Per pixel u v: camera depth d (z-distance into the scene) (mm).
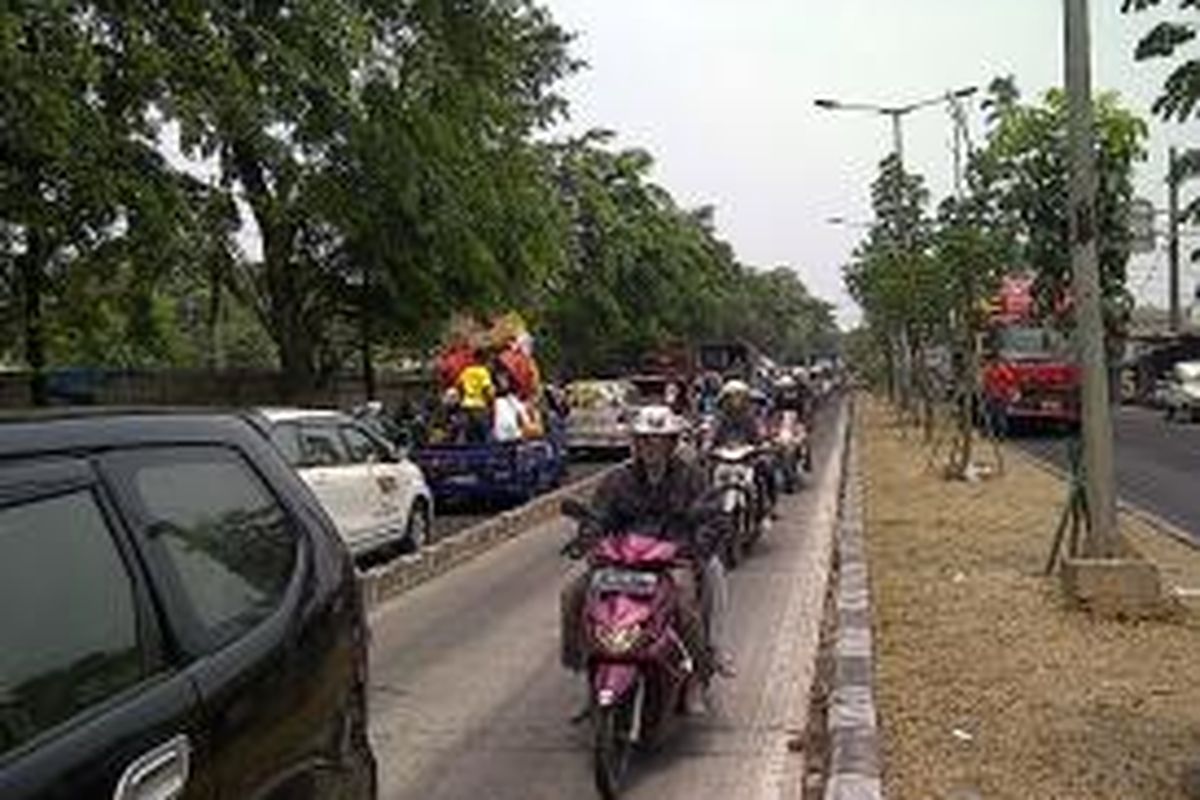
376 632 13562
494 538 20703
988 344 39094
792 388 29641
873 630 12352
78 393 26547
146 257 20797
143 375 29203
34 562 3541
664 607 8742
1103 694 10000
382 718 10227
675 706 9203
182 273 23359
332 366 36031
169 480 4277
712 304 89438
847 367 122500
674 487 9273
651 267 69062
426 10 31547
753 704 10445
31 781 3195
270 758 4164
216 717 3906
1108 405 13352
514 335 30594
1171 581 14789
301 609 4621
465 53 33844
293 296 33125
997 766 8352
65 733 3385
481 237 32031
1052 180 17250
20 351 25641
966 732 9070
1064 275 17422
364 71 27906
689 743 9484
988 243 25844
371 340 34781
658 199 71625
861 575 15203
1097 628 12273
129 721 3570
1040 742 8828
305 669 4492
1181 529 19516
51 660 3467
